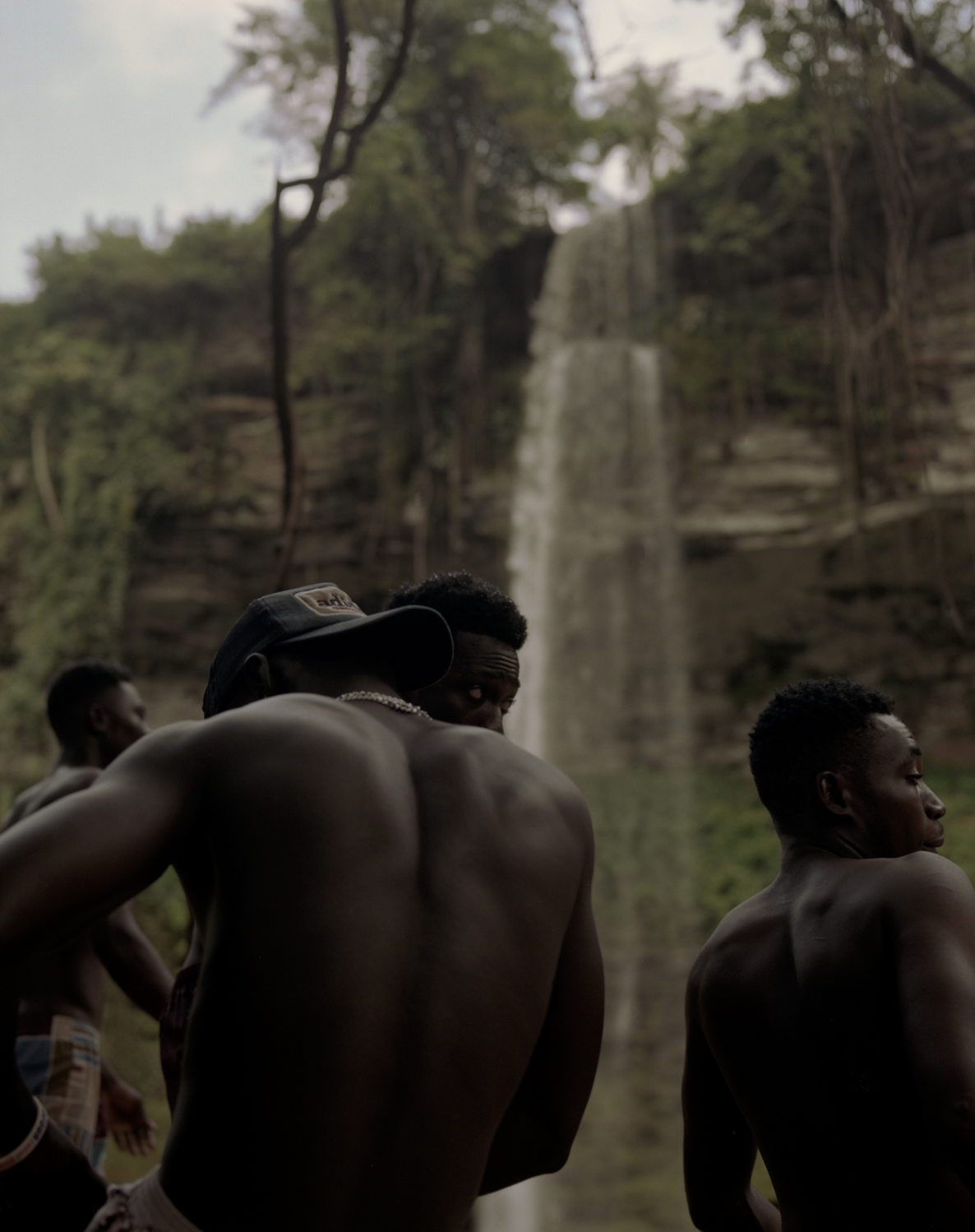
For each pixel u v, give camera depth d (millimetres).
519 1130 1287
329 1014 1074
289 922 1099
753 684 19234
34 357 21609
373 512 20391
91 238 22641
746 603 19297
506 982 1181
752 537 19031
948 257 16844
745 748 18922
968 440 17062
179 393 21672
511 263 20797
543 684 19625
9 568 21266
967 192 16312
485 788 1287
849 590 18516
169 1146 1119
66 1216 1225
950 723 17406
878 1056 1505
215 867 1148
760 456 19250
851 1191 1517
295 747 1186
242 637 1460
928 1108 1337
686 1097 1903
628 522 19828
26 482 21500
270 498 21078
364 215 20078
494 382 20453
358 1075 1073
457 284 20250
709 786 18797
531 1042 1209
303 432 21109
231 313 22000
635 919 17797
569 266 20797
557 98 19359
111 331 22203
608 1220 11289
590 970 1314
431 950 1151
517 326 20625
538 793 1332
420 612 1389
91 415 21438
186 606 20812
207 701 1502
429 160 19859
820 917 1648
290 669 1420
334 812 1152
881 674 18234
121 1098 3188
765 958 1707
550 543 19891
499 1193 11984
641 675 19547
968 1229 1439
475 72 18828
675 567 19578
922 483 17438
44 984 2859
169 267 21984
